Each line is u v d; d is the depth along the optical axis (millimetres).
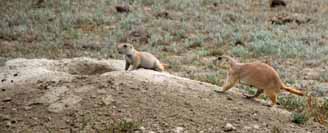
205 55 20281
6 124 9023
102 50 20859
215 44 22531
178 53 20875
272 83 10078
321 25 26141
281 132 8930
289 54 20109
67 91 9977
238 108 9727
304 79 16656
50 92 10047
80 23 26359
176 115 9117
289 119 9672
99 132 8539
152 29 24906
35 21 26359
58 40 22625
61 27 25297
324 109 10859
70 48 21531
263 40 22641
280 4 30531
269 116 9594
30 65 13352
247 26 25516
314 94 14492
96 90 9938
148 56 12977
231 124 8961
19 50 20891
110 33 24172
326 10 29906
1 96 10367
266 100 11352
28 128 8852
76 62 13656
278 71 17641
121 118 8961
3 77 12000
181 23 26109
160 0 31562
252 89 13320
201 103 9703
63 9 29031
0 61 18234
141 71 11367
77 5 30219
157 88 10156
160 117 9023
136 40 23062
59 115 9195
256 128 8938
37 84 10758
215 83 14945
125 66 13922
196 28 25547
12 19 26172
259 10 29875
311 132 9141
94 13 28047
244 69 10312
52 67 13320
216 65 18109
